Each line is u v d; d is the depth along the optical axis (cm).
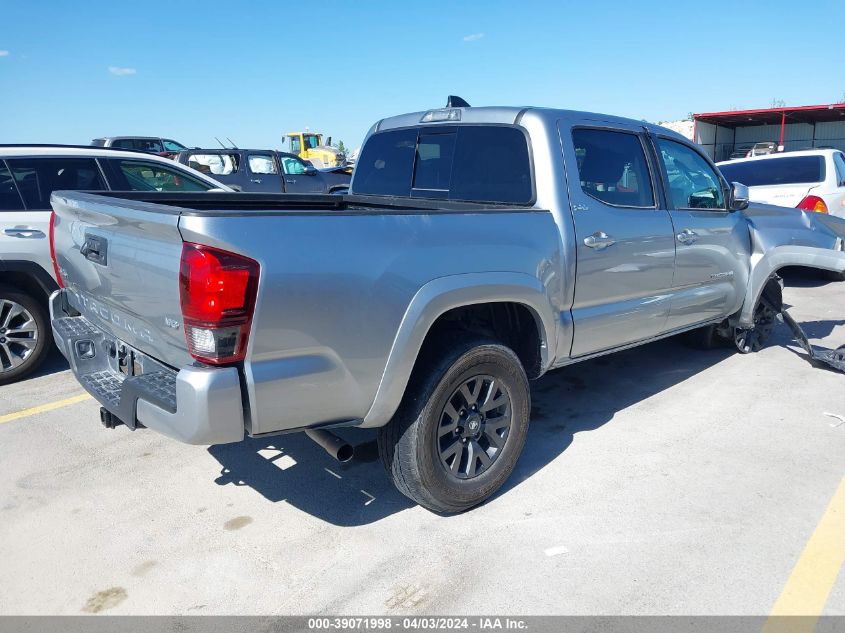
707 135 3606
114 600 271
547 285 354
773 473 371
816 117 3472
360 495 354
